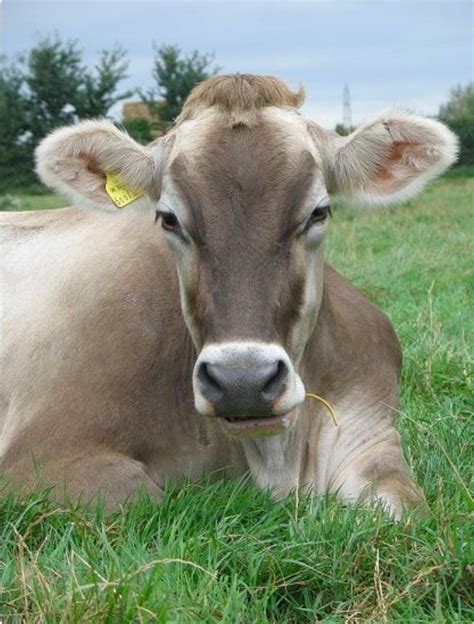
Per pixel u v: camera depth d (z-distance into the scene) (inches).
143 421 86.4
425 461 91.4
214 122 81.0
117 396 86.3
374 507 79.5
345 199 88.0
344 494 87.1
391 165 86.7
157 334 88.3
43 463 84.6
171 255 88.8
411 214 323.0
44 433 86.0
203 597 65.9
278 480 86.7
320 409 91.0
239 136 79.4
